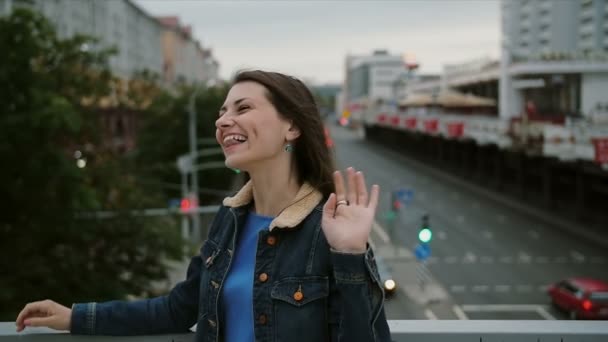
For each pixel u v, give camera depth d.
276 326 1.62
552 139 31.39
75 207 13.11
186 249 14.91
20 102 12.64
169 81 89.19
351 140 104.75
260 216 1.83
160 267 14.27
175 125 42.53
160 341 2.00
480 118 44.09
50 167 12.42
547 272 26.08
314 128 1.80
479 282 24.14
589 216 35.56
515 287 23.50
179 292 2.00
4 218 12.80
